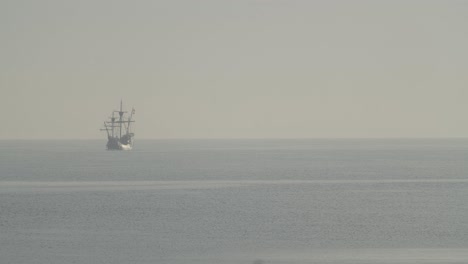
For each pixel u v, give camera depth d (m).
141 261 179.50
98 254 187.50
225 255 186.75
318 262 178.00
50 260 180.38
